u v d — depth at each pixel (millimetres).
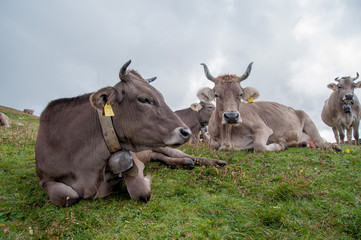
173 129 1697
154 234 1274
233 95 3154
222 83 3254
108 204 1674
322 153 2877
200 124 5703
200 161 2426
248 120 3307
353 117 5621
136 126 1727
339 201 1645
